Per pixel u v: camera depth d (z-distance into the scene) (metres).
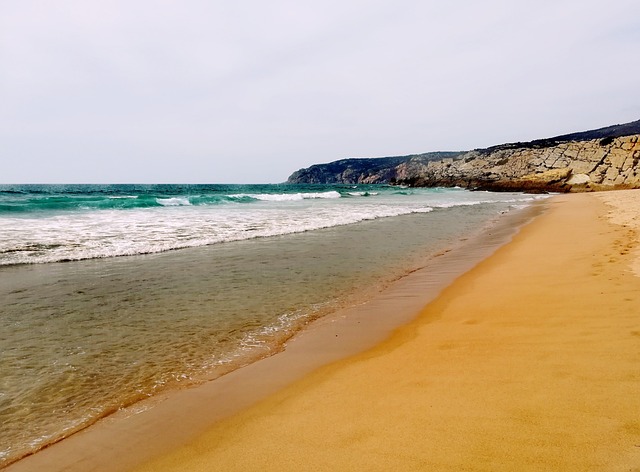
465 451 2.41
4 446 2.94
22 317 5.71
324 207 27.75
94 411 3.40
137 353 4.56
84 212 20.72
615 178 64.50
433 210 26.50
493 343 4.26
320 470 2.40
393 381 3.58
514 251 10.34
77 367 4.21
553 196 49.06
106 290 7.14
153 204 27.03
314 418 3.05
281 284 7.62
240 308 6.19
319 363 4.21
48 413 3.37
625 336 3.94
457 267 9.01
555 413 2.70
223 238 12.99
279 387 3.70
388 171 147.12
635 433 2.37
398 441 2.60
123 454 2.81
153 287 7.37
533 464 2.22
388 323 5.45
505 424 2.65
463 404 2.98
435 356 4.09
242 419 3.16
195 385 3.81
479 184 81.31
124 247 11.09
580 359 3.54
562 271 7.34
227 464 2.58
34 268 8.75
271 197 38.59
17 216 18.05
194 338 5.00
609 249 8.77
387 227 16.73
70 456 2.81
